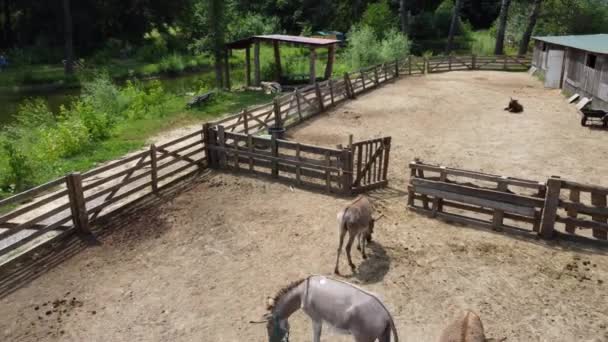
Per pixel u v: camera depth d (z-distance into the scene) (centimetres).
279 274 904
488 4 6881
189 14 5522
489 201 1054
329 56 3006
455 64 3800
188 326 761
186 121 2170
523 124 1998
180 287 870
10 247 928
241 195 1304
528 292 828
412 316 768
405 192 1299
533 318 759
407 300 811
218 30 3017
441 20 6081
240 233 1077
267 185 1373
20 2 5250
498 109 2298
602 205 965
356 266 921
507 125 1988
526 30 4316
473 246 991
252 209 1208
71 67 4225
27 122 2081
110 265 952
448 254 961
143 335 742
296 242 1028
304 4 6606
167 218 1164
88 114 1961
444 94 2712
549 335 720
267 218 1152
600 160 1510
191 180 1428
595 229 987
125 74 4197
